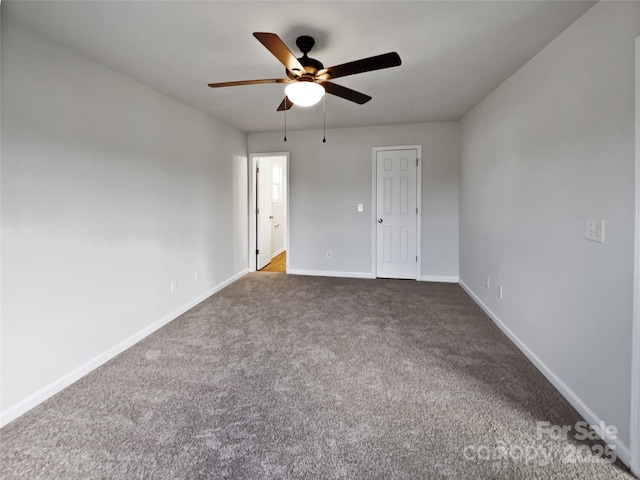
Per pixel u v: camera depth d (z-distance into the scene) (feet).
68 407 6.16
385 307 11.73
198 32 6.60
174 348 8.61
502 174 9.54
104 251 8.00
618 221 4.98
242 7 5.78
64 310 6.93
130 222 8.86
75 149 7.19
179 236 11.15
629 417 4.75
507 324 9.23
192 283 11.97
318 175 16.33
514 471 4.67
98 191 7.81
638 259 4.59
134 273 9.01
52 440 5.30
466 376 7.13
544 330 7.18
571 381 6.16
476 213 12.07
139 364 7.77
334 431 5.48
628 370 4.79
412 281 15.38
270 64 8.13
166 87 9.64
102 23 6.18
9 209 5.90
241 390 6.66
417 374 7.22
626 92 4.83
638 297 4.58
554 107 6.80
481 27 6.47
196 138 12.17
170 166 10.62
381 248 15.94
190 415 5.89
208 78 8.96
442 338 9.09
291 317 10.80
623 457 4.82
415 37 6.90
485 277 11.12
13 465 4.79
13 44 5.95
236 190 15.72
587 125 5.74
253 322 10.41
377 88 10.05
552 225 6.86
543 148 7.24
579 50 5.98
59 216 6.82
